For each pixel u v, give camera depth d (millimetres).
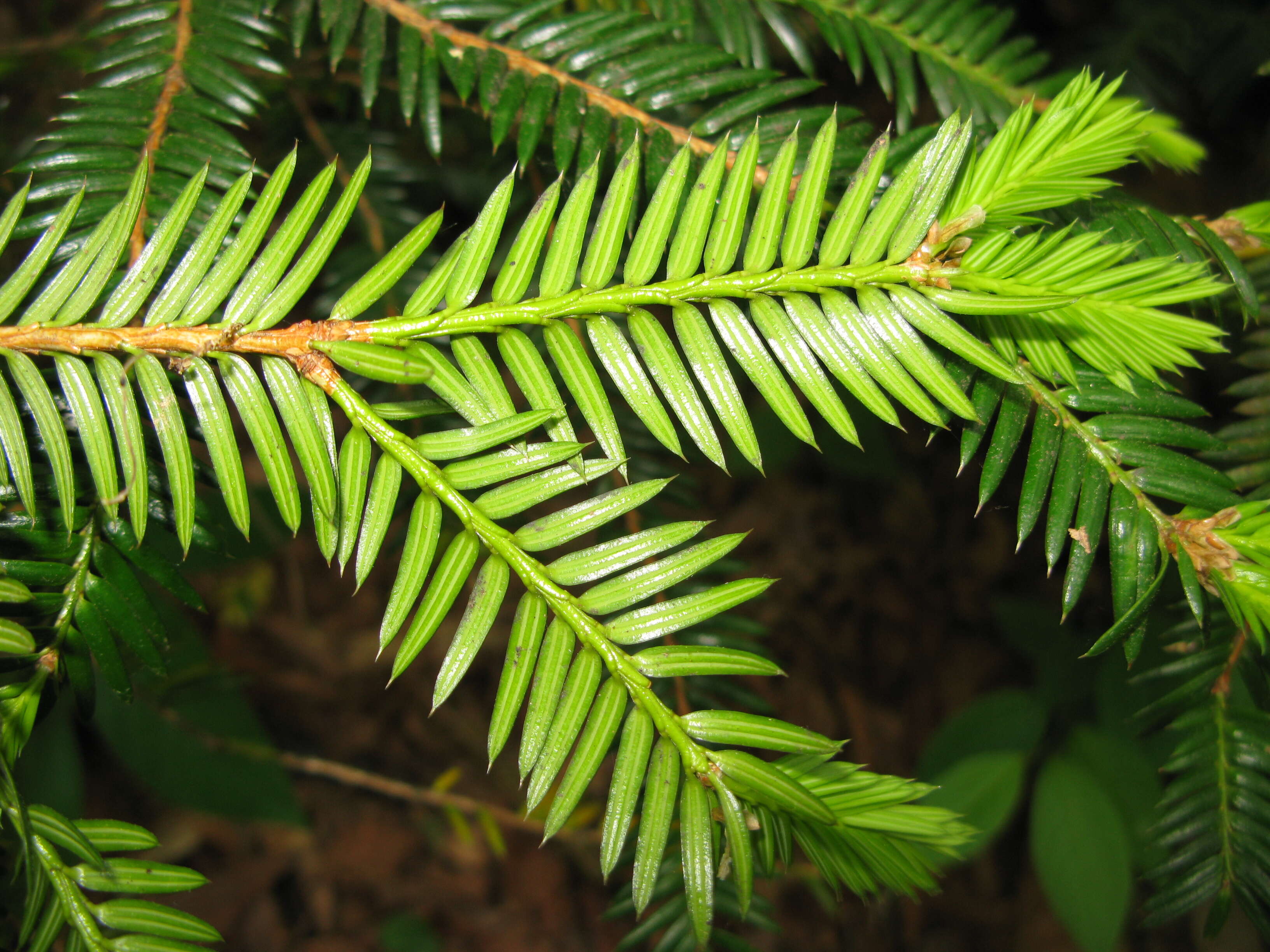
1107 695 519
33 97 408
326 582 692
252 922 622
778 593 714
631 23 289
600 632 228
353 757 664
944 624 720
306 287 236
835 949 644
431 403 236
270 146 357
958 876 683
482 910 653
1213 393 510
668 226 235
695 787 226
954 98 309
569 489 232
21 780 448
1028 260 231
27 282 234
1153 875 275
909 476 736
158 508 252
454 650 229
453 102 358
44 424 229
